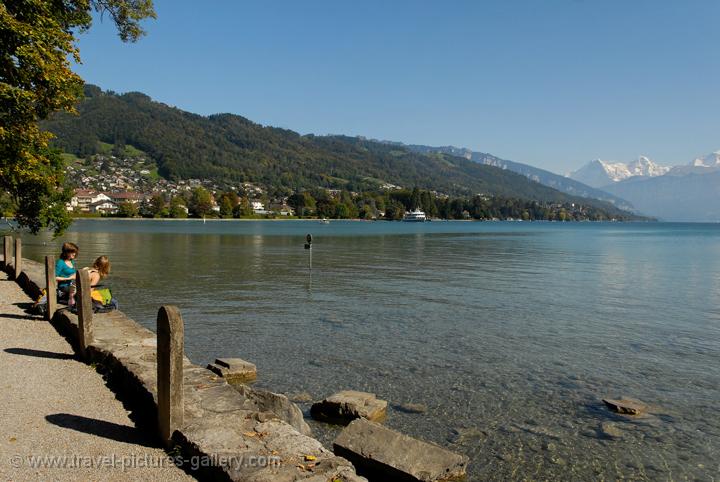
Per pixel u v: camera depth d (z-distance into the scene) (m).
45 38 16.84
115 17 22.20
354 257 42.56
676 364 11.96
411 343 13.59
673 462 7.44
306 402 9.38
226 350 12.67
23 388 7.50
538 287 25.11
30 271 19.48
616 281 27.97
